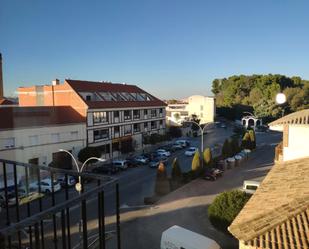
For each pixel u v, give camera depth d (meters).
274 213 8.05
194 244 13.36
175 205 20.23
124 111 36.00
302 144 13.14
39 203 4.88
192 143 46.00
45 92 26.44
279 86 65.62
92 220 14.08
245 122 62.19
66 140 21.91
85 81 34.47
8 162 4.98
